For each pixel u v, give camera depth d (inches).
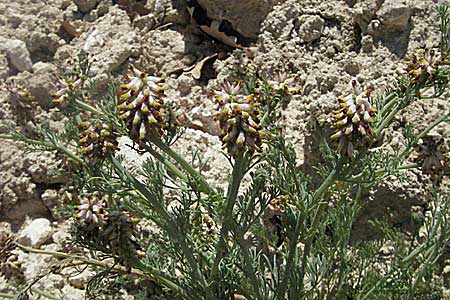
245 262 135.1
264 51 197.9
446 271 162.9
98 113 136.1
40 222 176.4
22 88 181.5
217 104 118.2
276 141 133.8
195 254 149.5
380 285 145.3
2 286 165.0
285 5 199.9
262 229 152.4
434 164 142.3
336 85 184.2
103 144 130.0
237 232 132.0
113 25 207.0
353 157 125.6
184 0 211.9
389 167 141.2
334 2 199.9
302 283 143.3
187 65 203.2
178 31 209.8
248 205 134.9
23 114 186.7
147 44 206.8
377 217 171.0
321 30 197.0
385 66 189.5
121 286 162.6
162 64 204.1
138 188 130.8
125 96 119.9
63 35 208.7
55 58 202.7
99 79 192.9
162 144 124.8
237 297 153.4
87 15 211.5
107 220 130.3
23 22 205.6
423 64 129.2
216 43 206.2
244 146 117.2
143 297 150.8
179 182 171.6
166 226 134.9
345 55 192.9
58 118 190.7
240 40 205.6
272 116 134.2
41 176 182.5
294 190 143.6
